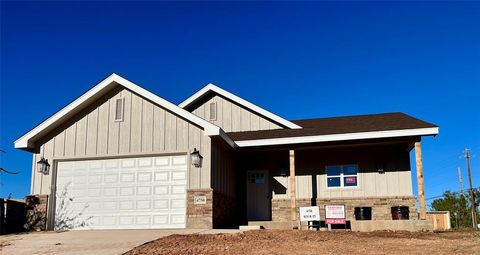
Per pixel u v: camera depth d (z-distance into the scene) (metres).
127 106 14.91
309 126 17.83
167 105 14.41
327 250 8.92
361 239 10.61
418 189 14.30
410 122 15.50
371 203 16.86
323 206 17.20
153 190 14.27
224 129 18.88
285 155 17.98
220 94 19.12
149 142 14.48
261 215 17.64
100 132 14.90
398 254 8.47
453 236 11.46
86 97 14.77
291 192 15.73
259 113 18.52
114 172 14.69
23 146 14.84
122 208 14.37
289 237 10.77
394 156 17.16
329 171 17.59
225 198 15.67
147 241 10.16
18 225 14.55
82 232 12.80
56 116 14.83
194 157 13.89
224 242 9.91
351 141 15.81
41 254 9.12
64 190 14.88
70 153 14.95
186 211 13.78
